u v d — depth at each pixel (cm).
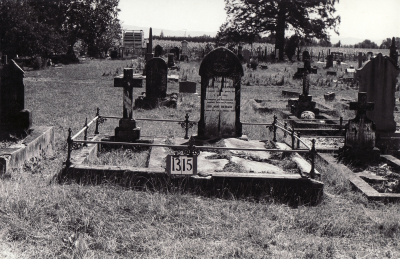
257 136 1236
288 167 884
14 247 522
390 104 1177
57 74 3397
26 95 2123
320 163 980
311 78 3438
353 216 688
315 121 1495
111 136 1080
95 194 692
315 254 554
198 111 1753
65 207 635
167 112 1695
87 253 524
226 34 6225
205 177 761
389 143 1155
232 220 643
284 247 571
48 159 923
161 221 627
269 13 5841
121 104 1906
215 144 1041
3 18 3803
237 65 1091
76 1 5641
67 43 5084
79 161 851
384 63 1162
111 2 5888
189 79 3044
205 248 553
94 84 2778
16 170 811
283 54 5941
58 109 1695
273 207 706
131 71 1047
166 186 755
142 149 1041
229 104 1107
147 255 532
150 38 3161
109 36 6194
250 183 761
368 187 821
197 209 675
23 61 4097
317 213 688
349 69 3947
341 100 2266
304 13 5781
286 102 2111
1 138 929
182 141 1084
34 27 3984
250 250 555
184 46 5938
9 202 625
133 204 667
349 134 1032
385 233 634
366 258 555
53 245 537
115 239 565
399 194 788
